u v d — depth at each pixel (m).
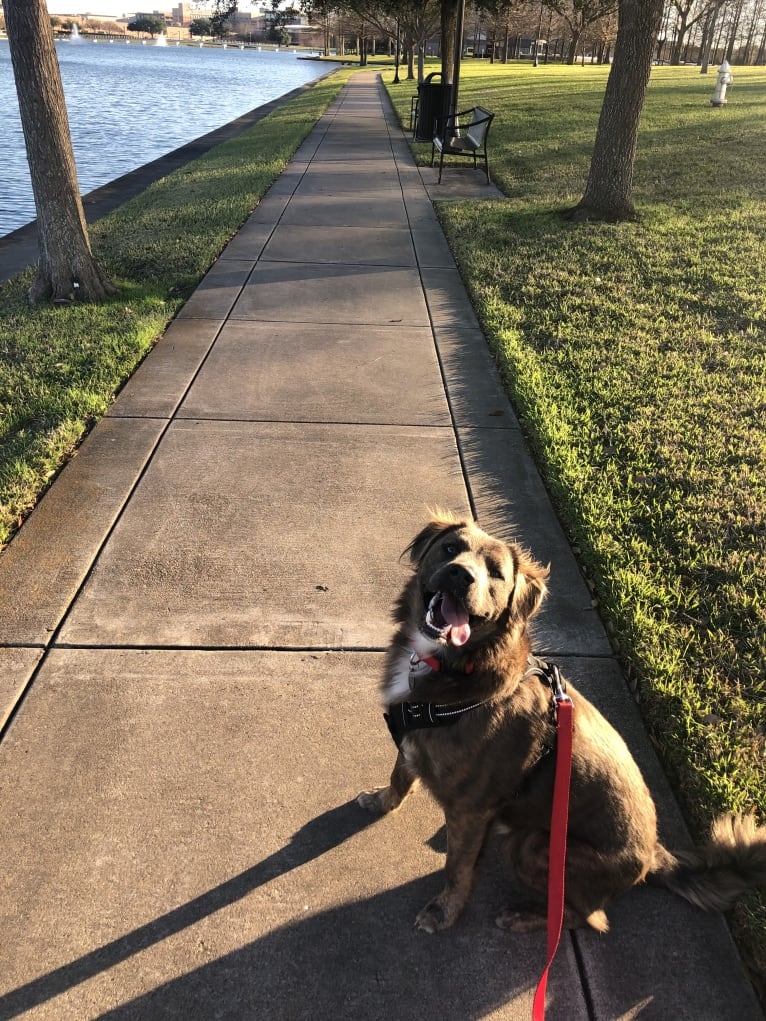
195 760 2.04
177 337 4.56
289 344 4.50
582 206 6.65
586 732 1.67
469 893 1.71
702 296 4.99
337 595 2.66
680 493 3.12
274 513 3.05
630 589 2.65
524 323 4.72
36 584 2.66
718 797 1.94
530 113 13.02
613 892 1.65
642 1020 1.55
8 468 3.19
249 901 1.73
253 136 12.88
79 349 4.29
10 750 2.04
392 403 3.89
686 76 21.62
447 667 1.65
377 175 9.05
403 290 5.39
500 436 3.64
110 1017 1.51
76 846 1.81
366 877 1.79
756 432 3.50
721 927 1.72
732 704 2.21
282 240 6.43
